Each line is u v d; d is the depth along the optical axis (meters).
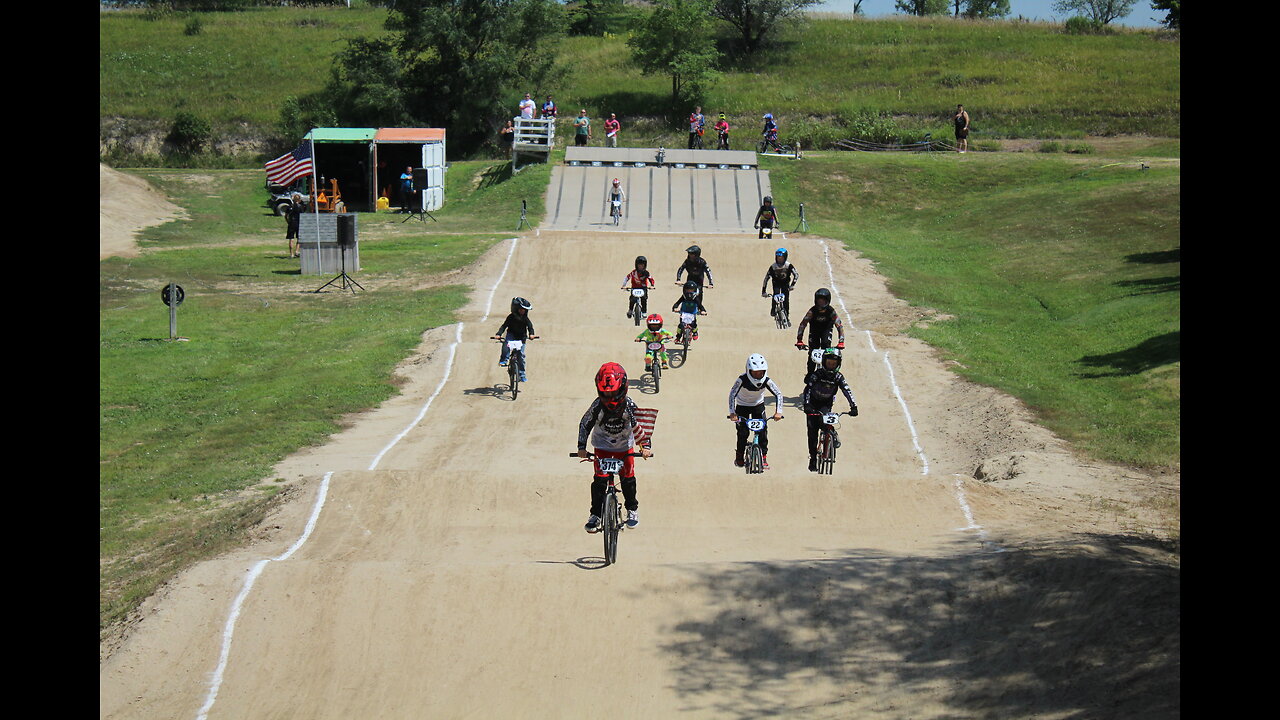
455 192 48.25
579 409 19.56
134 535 13.13
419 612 10.06
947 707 8.27
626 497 10.88
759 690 8.81
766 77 64.69
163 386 20.66
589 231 37.78
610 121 52.22
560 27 59.28
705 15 59.00
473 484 14.26
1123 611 9.12
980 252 35.50
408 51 57.75
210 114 57.94
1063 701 7.94
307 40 68.06
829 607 9.98
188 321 26.02
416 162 51.97
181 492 14.73
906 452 17.25
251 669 9.31
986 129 55.56
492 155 56.84
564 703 8.76
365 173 50.94
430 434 17.92
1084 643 8.77
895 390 20.69
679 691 8.85
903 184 45.50
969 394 19.88
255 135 56.78
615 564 10.88
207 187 48.16
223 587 10.45
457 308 27.42
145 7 77.69
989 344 24.06
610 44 70.69
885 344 23.80
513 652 9.49
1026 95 58.59
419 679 9.15
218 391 20.48
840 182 45.69
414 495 13.95
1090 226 36.09
